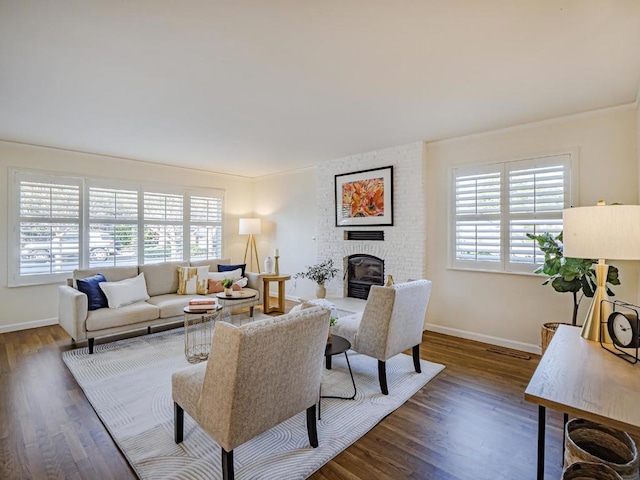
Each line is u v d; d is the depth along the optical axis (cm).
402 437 215
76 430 220
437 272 432
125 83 266
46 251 458
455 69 244
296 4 172
